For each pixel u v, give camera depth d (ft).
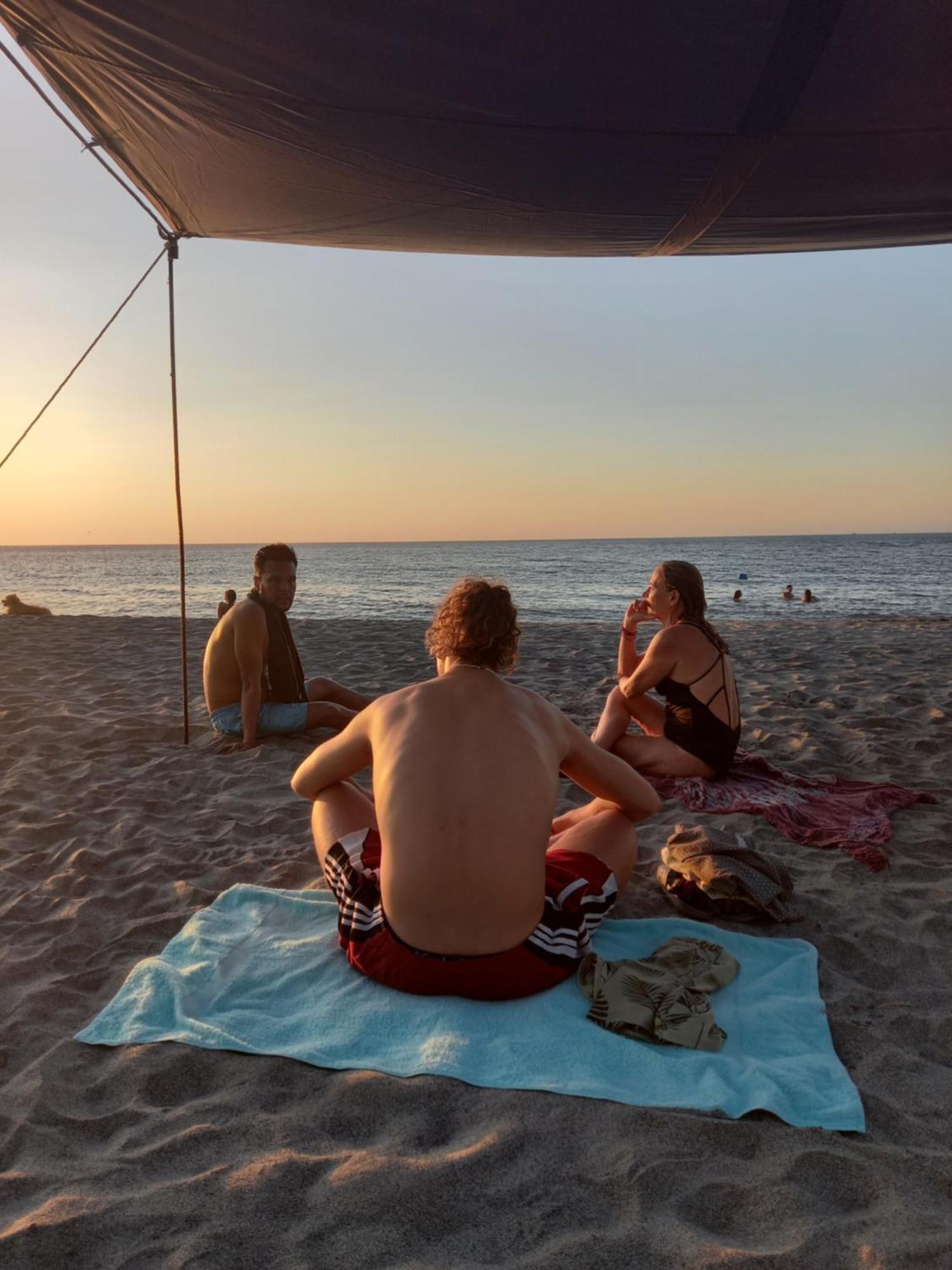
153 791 14.98
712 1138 6.15
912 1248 5.12
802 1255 5.10
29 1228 5.23
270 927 9.32
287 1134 6.19
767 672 27.53
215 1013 7.77
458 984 7.61
